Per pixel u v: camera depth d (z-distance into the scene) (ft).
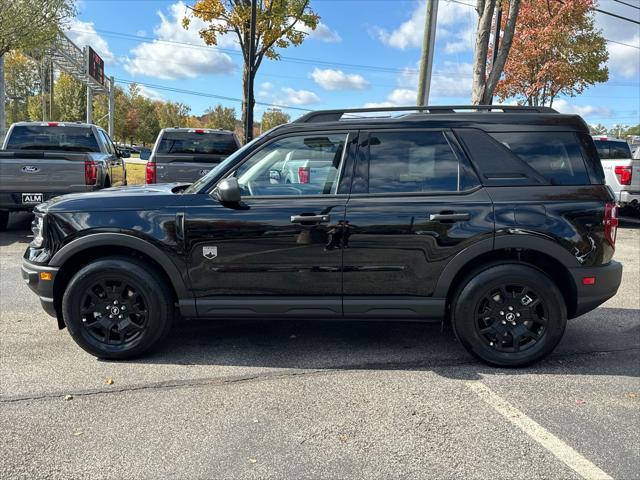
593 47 68.33
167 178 32.58
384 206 13.05
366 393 12.00
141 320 13.67
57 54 88.28
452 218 12.89
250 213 13.12
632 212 46.14
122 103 214.07
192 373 12.99
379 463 9.23
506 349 13.44
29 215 40.65
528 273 13.06
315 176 13.51
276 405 11.35
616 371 13.44
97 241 13.20
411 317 13.50
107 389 12.00
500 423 10.68
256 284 13.33
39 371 12.94
